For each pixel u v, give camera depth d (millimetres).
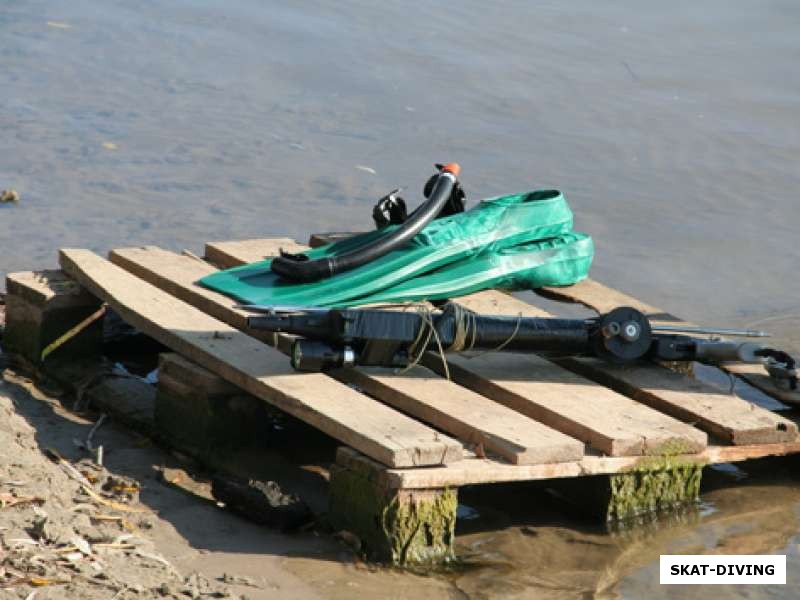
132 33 34969
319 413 14594
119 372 18844
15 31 34406
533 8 39750
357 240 19719
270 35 35562
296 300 17922
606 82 33844
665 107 32406
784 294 23234
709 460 15438
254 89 31672
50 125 28422
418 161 28047
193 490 15391
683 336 17422
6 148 26922
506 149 29094
